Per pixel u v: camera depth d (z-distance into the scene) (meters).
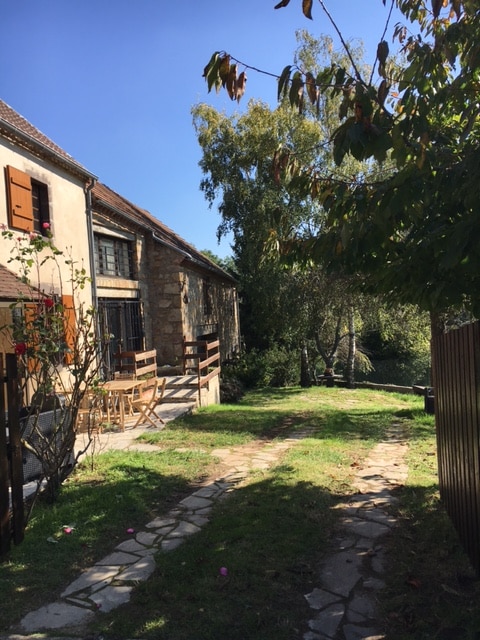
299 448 7.61
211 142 20.67
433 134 3.85
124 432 8.69
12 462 4.02
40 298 5.53
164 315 15.12
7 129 8.34
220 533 4.21
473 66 2.69
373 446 8.02
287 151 4.39
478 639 2.74
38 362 4.97
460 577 3.47
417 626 2.92
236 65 3.03
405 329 19.34
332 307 19.58
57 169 10.20
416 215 3.19
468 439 3.64
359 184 4.07
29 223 9.00
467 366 3.62
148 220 17.70
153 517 4.72
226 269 31.28
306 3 2.65
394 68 4.13
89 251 11.34
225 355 22.30
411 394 18.66
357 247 3.52
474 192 2.65
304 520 4.51
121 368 11.74
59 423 5.21
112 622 2.97
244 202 20.45
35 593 3.32
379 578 3.50
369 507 4.96
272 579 3.46
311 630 2.91
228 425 9.59
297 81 2.93
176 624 2.95
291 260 5.43
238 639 2.81
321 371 28.09
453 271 3.41
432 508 4.84
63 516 4.60
